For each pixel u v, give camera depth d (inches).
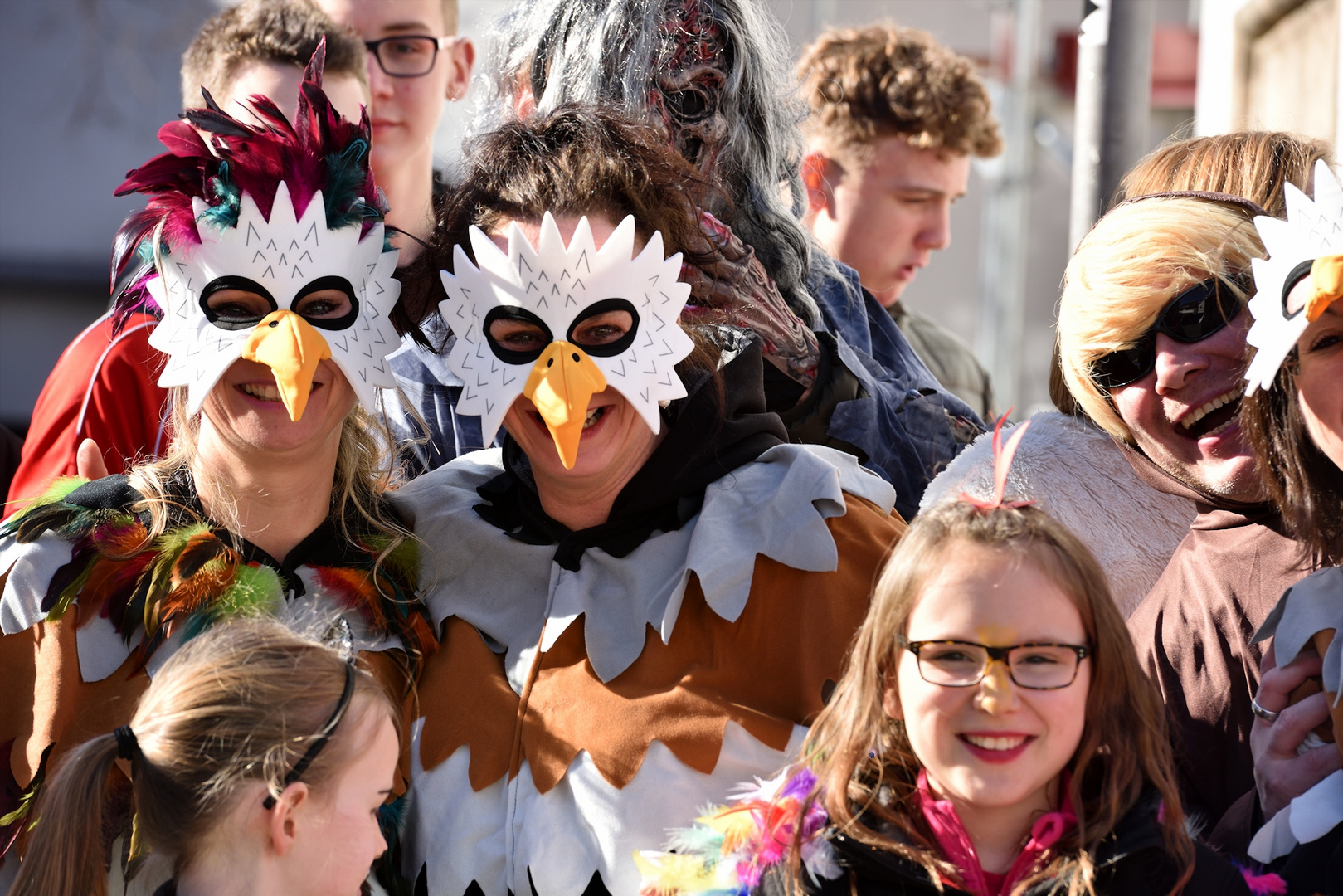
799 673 110.4
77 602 108.2
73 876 96.0
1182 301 106.7
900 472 144.6
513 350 111.3
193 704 98.1
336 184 111.2
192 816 96.3
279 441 109.6
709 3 141.2
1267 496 107.7
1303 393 98.0
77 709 106.4
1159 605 113.4
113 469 144.3
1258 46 302.4
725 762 106.7
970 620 90.9
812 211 213.3
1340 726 96.7
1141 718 93.1
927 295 557.9
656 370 111.1
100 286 554.6
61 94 545.3
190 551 109.5
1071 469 119.8
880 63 204.7
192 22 548.4
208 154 110.5
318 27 167.6
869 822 94.1
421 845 110.6
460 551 121.6
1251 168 112.6
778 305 137.8
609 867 104.2
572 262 109.4
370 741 100.6
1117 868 89.8
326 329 110.6
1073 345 113.4
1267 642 104.3
